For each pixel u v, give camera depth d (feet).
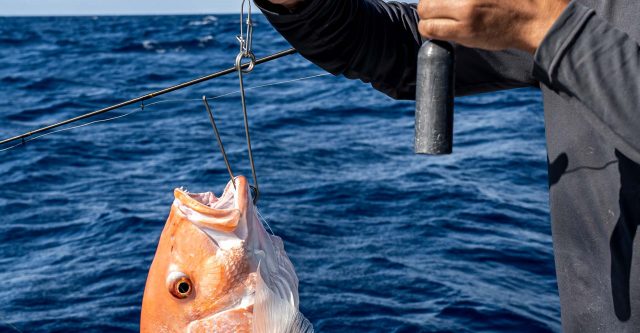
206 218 6.31
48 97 81.56
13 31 159.22
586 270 4.99
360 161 49.85
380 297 26.78
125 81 92.99
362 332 24.17
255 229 6.43
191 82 9.99
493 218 36.81
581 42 3.51
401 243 32.94
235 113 68.90
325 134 59.21
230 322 6.21
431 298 26.58
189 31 147.02
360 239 33.55
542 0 3.52
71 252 33.88
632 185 4.58
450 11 3.54
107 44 130.72
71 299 28.25
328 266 30.09
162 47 126.00
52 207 41.37
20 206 41.65
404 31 6.07
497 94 74.28
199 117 67.62
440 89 4.29
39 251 34.32
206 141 57.36
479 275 29.01
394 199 40.34
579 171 4.87
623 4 4.49
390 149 53.42
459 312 25.27
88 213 39.96
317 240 33.45
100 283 29.81
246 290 6.26
